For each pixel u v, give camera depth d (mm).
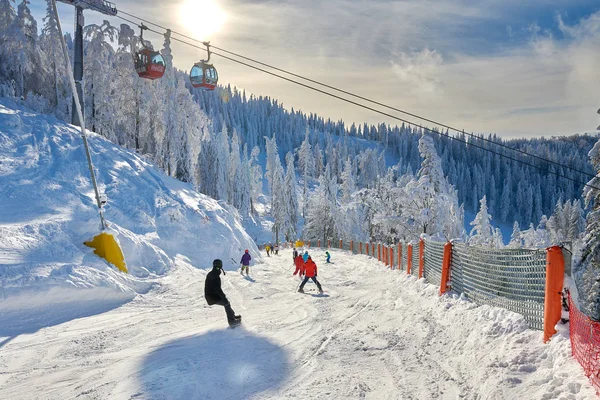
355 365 6773
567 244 5742
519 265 6668
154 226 21516
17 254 12438
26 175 20734
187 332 9359
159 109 40844
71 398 5844
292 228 83125
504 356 5582
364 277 19672
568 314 5461
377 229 49406
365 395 5562
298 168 172875
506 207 156375
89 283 12219
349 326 9516
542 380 4656
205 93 194625
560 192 158875
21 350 8328
